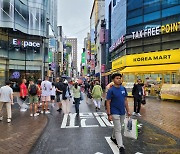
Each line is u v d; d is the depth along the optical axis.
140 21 29.31
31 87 12.12
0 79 32.06
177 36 24.97
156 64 26.89
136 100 12.22
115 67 37.97
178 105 16.75
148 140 7.23
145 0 28.67
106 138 7.42
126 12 31.19
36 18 36.62
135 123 6.11
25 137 7.55
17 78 34.69
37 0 36.84
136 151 6.12
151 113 12.87
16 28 32.75
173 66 24.25
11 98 10.31
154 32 26.97
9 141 7.06
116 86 6.22
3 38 32.75
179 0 24.83
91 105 17.69
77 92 12.90
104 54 52.56
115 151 6.08
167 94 20.28
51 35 50.59
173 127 9.16
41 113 13.12
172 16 25.52
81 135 7.87
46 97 13.25
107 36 47.50
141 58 28.73
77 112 12.87
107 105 6.10
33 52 37.53
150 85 24.86
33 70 37.44
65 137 7.60
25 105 14.44
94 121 10.54
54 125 9.63
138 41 29.52
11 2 31.80
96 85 14.88
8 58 33.72
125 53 31.38
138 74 27.73
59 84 13.64
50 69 50.59
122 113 6.11
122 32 33.34
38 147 6.47
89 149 6.27
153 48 27.66
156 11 27.36
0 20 31.17
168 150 6.21
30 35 36.91
